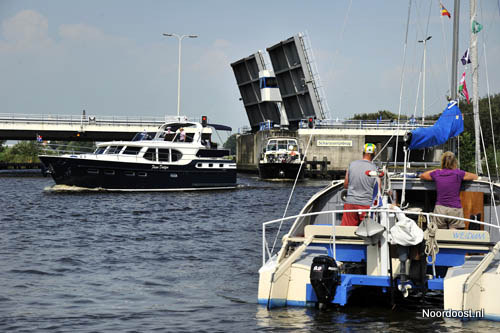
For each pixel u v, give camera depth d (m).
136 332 8.43
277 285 9.30
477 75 13.73
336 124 69.75
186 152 39.56
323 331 8.29
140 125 66.31
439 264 9.88
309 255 10.19
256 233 19.53
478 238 9.51
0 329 8.55
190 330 8.49
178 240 17.84
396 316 9.02
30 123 64.88
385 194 10.21
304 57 64.88
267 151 57.69
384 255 9.35
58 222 22.22
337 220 12.68
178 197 34.88
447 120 10.91
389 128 69.88
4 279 12.02
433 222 9.52
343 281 9.27
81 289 11.26
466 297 8.41
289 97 70.44
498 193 11.80
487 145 49.78
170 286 11.55
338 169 69.44
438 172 10.27
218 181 41.12
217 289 11.30
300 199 34.41
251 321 8.84
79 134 68.06
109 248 16.23
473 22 13.73
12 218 23.27
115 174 37.56
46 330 8.53
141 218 23.94
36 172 75.69
